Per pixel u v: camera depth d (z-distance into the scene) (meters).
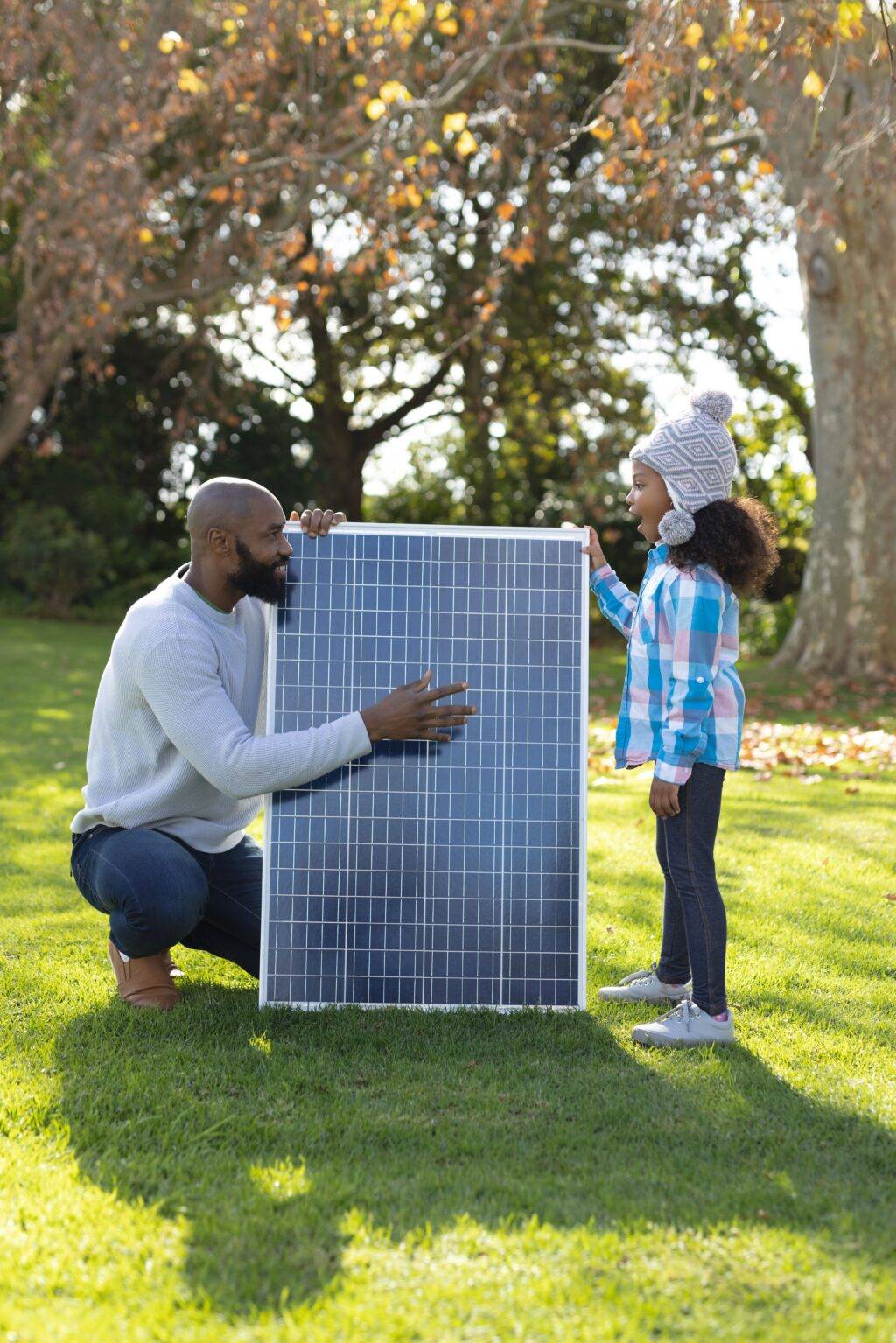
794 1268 2.08
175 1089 2.81
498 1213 2.26
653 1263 2.08
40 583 20.67
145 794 3.36
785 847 5.37
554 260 18.20
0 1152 2.49
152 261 16.53
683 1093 2.83
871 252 11.90
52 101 13.89
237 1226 2.19
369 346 23.20
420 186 10.76
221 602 3.38
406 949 3.34
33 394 17.16
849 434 12.30
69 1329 1.89
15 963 3.75
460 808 3.37
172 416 22.11
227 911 3.55
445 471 27.20
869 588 12.27
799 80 10.14
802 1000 3.51
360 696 3.37
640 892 4.66
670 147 8.24
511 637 3.42
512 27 10.98
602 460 20.44
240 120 12.83
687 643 3.09
